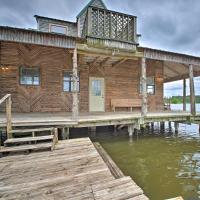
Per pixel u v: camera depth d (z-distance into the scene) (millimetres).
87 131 9172
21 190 2428
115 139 8000
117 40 7566
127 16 7945
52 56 9359
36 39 6141
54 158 3771
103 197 2254
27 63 8852
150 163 5207
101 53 7406
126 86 11078
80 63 9938
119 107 10805
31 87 8938
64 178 2803
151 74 11727
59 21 11234
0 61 8406
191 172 4605
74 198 2230
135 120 7582
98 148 5445
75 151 4273
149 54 8141
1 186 2549
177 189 3750
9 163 3473
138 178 4230
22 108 8766
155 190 3695
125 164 5109
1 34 5691
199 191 3680
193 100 8969
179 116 8641
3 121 5559
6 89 8484
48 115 7703
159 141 7898
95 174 2965
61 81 9523
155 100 11828
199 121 8969
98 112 9781
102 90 10484
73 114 6270
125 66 11070
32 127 5621
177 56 8719
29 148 4148
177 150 6543
